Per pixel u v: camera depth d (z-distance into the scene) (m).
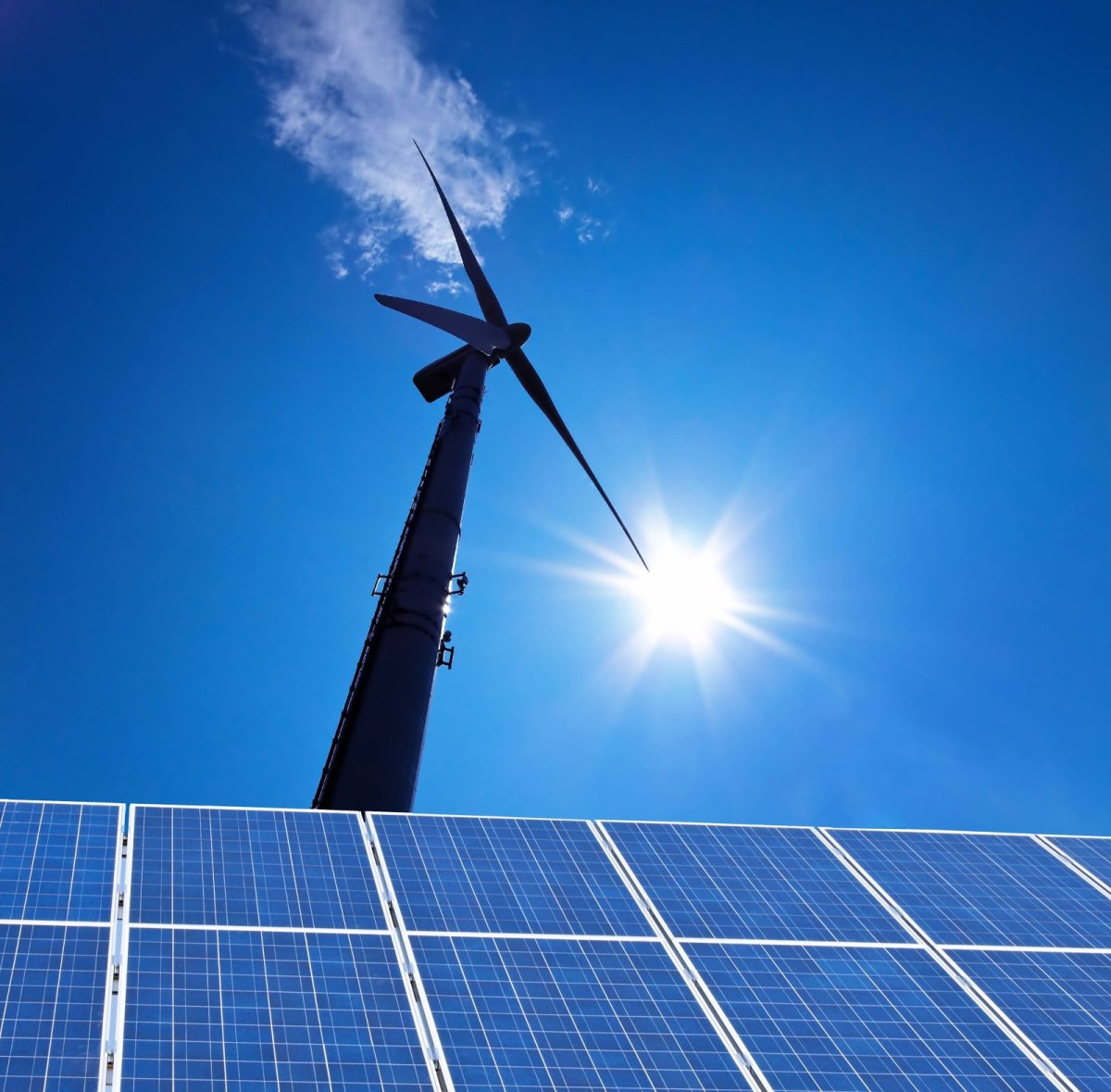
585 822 18.28
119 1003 12.60
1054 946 16.25
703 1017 13.91
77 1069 11.68
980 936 16.31
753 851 18.08
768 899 16.72
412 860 16.36
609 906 16.05
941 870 18.06
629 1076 12.76
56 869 14.87
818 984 14.80
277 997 13.12
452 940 14.68
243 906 14.66
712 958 15.12
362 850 16.50
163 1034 12.26
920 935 16.23
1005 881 17.92
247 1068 12.02
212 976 13.25
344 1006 13.17
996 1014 14.57
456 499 36.09
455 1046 12.85
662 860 17.45
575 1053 13.02
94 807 16.45
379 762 27.30
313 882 15.46
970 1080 13.28
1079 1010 14.79
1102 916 17.14
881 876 17.72
